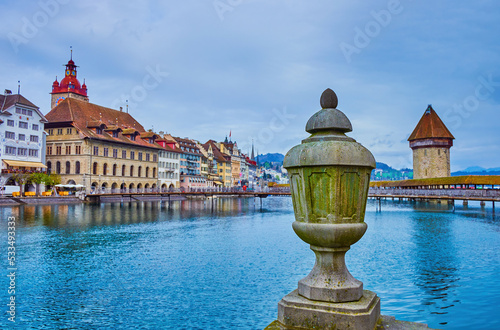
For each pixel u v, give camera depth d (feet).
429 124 303.68
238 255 77.77
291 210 234.99
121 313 44.01
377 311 14.89
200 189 267.80
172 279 58.39
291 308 14.32
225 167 524.93
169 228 126.62
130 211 197.26
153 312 44.34
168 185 372.79
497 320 40.32
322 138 15.17
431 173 300.81
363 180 14.62
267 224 142.51
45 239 97.81
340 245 14.52
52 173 276.82
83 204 235.20
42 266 67.21
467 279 57.16
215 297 49.47
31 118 246.88
